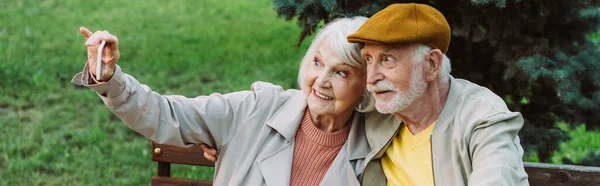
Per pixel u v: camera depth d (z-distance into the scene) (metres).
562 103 3.64
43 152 5.27
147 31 8.16
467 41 3.52
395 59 2.31
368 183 2.60
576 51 3.60
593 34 4.01
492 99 2.44
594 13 3.53
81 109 6.05
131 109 2.44
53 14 8.70
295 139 2.65
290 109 2.67
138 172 5.06
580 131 5.50
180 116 2.57
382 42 2.27
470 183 2.27
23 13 8.65
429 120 2.48
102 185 4.88
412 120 2.48
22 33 7.90
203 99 2.65
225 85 6.62
